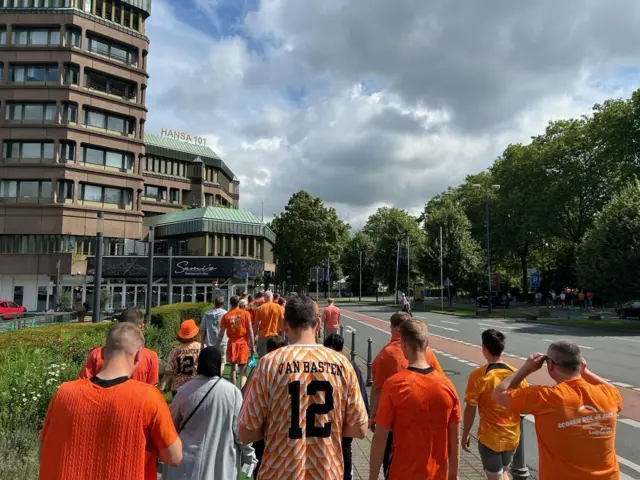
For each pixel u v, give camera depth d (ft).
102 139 161.07
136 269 135.54
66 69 155.74
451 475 11.14
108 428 8.11
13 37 155.43
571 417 10.14
